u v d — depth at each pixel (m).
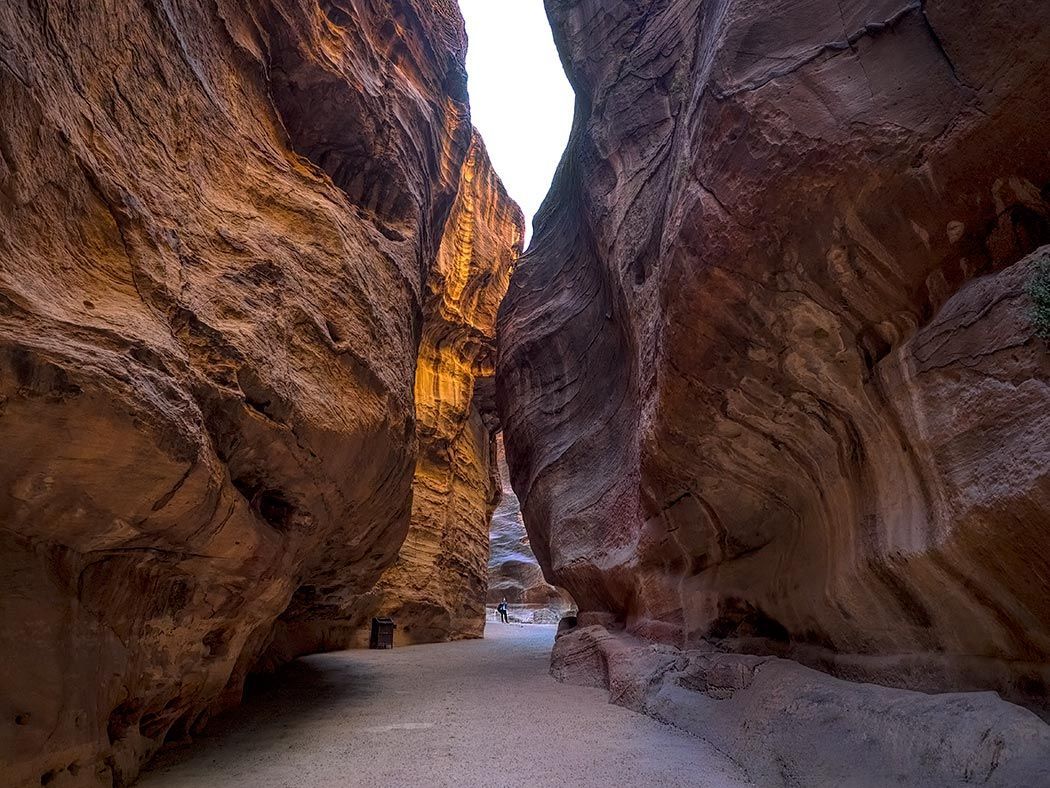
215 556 5.23
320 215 7.48
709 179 5.12
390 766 5.28
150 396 3.88
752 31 4.81
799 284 4.85
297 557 7.00
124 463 3.82
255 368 5.35
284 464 5.95
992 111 3.71
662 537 9.10
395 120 10.38
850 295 4.67
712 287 5.36
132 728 4.86
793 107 4.43
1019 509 3.29
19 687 3.57
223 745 6.01
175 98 5.60
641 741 6.12
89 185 4.19
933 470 4.02
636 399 10.62
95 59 4.50
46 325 3.46
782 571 6.61
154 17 5.31
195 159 5.81
